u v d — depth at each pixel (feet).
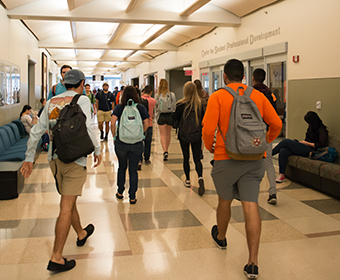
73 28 38.11
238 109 8.64
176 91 64.28
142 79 87.35
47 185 18.13
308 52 21.70
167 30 41.88
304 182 17.94
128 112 14.51
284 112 25.22
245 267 8.79
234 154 8.73
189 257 10.00
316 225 12.62
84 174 9.46
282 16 24.45
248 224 8.82
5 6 27.04
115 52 71.15
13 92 29.96
